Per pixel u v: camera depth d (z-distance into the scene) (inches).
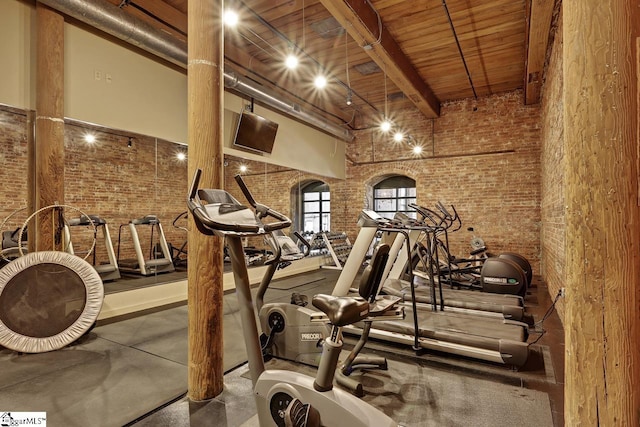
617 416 39.9
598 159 40.5
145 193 251.0
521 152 279.1
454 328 125.6
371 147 348.5
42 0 133.0
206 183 91.0
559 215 161.2
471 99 298.7
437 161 312.3
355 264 119.2
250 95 226.8
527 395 94.4
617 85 39.8
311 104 297.9
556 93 169.3
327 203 354.0
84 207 225.8
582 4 41.5
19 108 143.4
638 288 39.9
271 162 271.4
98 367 109.8
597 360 40.8
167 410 86.0
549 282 208.1
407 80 228.4
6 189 194.2
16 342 114.9
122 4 165.8
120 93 172.4
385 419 56.6
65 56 152.1
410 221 155.2
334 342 59.6
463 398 93.0
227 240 71.5
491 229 288.4
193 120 91.6
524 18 181.9
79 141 219.3
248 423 80.5
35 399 90.6
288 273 286.0
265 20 181.8
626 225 39.7
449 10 175.3
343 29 190.2
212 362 91.8
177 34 191.9
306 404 60.1
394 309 100.4
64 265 128.7
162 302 191.2
